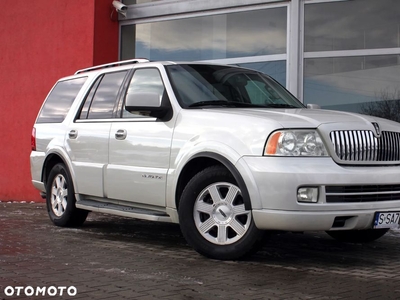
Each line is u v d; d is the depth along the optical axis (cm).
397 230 759
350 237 645
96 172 665
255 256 552
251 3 1063
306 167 482
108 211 646
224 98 601
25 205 1138
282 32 1037
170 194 566
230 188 516
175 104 582
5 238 662
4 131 1253
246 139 506
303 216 477
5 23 1260
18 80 1238
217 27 1120
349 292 416
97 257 541
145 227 768
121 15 1211
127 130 627
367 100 963
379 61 956
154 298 391
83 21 1166
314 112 558
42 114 809
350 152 504
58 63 1190
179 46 1170
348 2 979
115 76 689
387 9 951
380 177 506
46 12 1207
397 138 548
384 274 482
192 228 536
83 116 714
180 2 1158
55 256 546
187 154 547
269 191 483
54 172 760
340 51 982
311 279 457
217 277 457
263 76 695
